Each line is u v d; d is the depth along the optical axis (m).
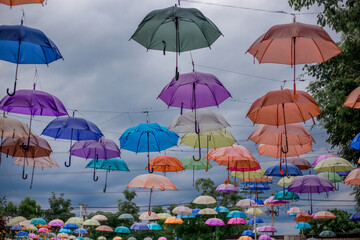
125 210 35.12
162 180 8.25
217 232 26.67
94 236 32.59
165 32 5.81
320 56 5.63
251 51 5.79
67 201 37.09
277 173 10.21
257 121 6.70
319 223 24.69
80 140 8.50
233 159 9.41
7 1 5.25
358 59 12.01
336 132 14.15
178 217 22.36
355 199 15.92
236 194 28.73
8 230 12.30
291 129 7.51
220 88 6.85
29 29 5.54
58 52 5.84
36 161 8.69
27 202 34.88
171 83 6.54
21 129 6.76
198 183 28.91
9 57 6.12
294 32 5.18
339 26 11.41
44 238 15.05
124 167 9.99
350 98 5.89
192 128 7.65
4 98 6.23
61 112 6.40
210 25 5.70
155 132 8.73
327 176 10.66
